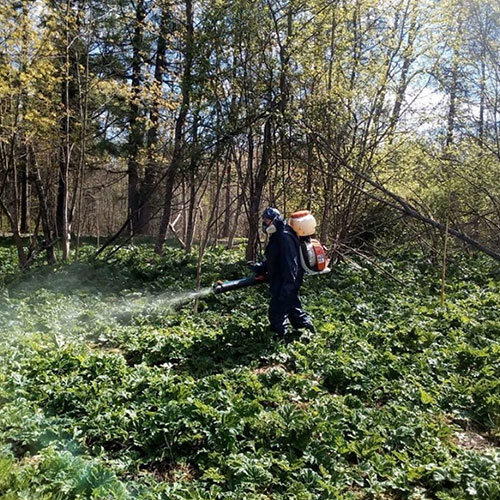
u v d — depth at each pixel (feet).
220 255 53.93
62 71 46.73
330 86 42.45
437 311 29.45
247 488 13.60
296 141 44.42
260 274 25.25
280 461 14.39
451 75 47.24
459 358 22.82
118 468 14.51
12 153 46.73
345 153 44.47
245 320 26.66
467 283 38.83
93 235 90.12
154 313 32.42
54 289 40.91
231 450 15.06
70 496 13.20
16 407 17.24
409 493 13.96
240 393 17.72
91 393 18.35
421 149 47.03
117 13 61.82
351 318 28.94
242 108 45.01
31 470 13.98
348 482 14.17
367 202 48.08
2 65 40.60
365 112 44.55
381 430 16.34
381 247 51.31
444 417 18.38
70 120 53.93
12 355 22.84
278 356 22.56
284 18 43.37
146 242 79.00
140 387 18.74
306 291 35.94
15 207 48.67
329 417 16.51
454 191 47.55
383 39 44.37
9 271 50.80
